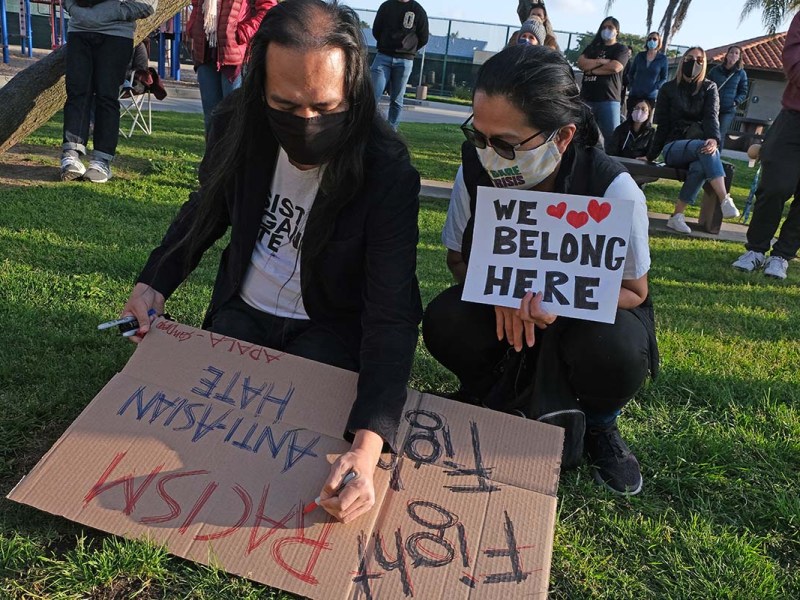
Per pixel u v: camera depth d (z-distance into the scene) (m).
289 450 1.83
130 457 1.79
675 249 5.73
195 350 2.03
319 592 1.58
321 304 2.09
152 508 1.70
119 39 5.31
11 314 2.86
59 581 1.58
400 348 1.85
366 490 1.65
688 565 1.85
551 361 2.10
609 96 7.87
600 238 1.95
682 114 6.83
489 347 2.25
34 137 7.17
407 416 1.96
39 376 2.41
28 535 1.70
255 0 5.60
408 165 1.92
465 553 1.66
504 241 2.01
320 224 1.89
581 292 1.94
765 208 5.05
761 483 2.24
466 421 1.95
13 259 3.51
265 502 1.72
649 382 2.83
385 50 8.26
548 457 1.87
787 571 1.88
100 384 2.39
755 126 22.77
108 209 4.68
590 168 2.02
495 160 1.93
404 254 1.91
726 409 2.69
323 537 1.67
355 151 1.80
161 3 5.71
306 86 1.64
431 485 1.79
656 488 2.20
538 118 1.79
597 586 1.76
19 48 21.03
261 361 2.01
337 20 1.67
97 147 5.53
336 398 1.93
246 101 1.83
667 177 6.62
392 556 1.64
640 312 2.17
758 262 5.20
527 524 1.72
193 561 1.64
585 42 26.08
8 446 2.03
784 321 3.92
